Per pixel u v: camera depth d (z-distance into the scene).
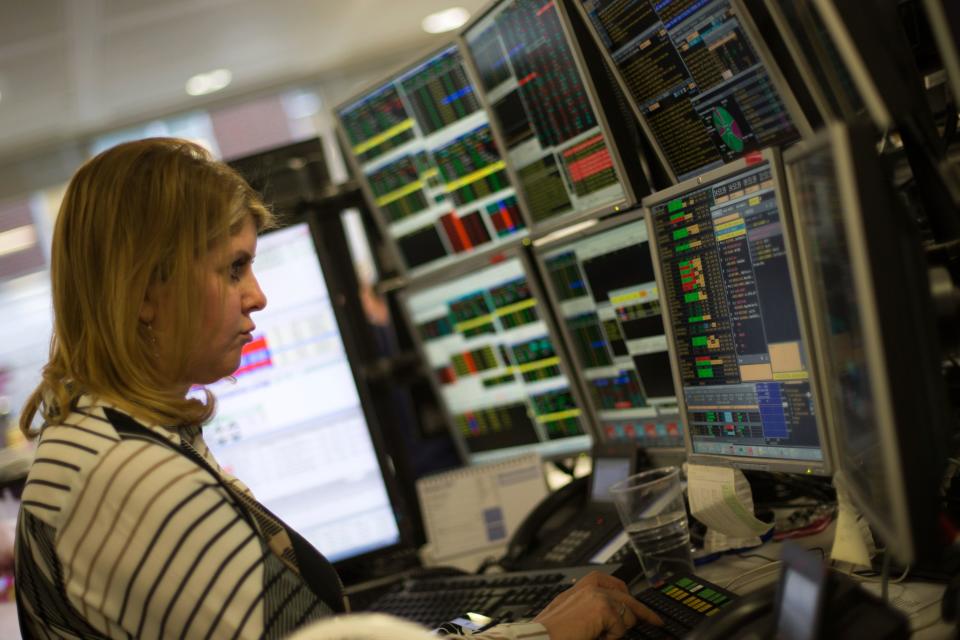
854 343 0.87
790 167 1.08
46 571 1.10
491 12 1.76
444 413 2.34
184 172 1.13
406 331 2.57
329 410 2.13
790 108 1.29
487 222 2.02
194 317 1.12
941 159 1.19
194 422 1.18
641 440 1.83
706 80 1.40
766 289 1.29
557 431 2.07
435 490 2.06
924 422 0.76
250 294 1.21
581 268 1.81
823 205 0.90
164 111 6.85
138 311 1.10
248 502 1.23
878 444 0.81
